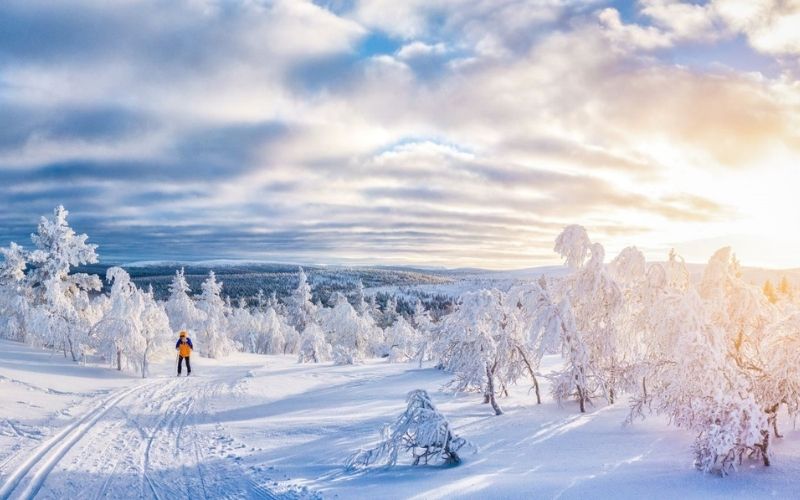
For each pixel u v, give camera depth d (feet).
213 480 34.86
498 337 65.82
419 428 37.99
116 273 102.12
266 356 183.73
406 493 31.19
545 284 64.95
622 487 30.35
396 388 85.10
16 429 45.65
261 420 57.11
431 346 75.10
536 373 68.44
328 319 193.57
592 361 60.70
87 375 84.23
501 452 42.42
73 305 113.70
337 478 35.55
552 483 31.71
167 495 31.73
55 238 115.75
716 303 43.29
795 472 31.40
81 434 46.11
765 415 31.94
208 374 103.86
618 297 59.36
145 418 55.36
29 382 66.74
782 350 35.42
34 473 34.86
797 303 44.50
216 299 223.10
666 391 40.52
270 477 35.76
